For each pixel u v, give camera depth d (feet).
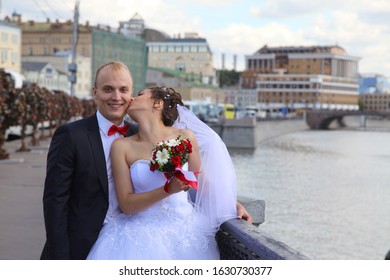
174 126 15.08
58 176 13.15
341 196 120.57
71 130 13.35
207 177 14.42
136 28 517.96
